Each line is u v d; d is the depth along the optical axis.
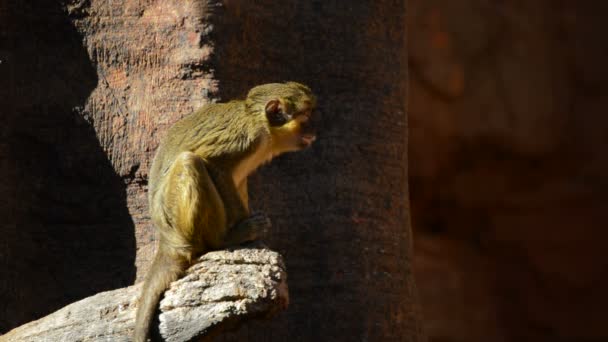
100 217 13.46
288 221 13.52
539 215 27.66
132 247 13.34
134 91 13.44
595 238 27.66
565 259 27.61
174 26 13.27
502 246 27.56
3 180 13.53
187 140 10.92
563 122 27.78
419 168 26.62
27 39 13.77
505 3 27.66
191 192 10.49
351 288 13.63
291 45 13.83
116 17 13.55
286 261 13.46
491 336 26.47
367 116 14.12
